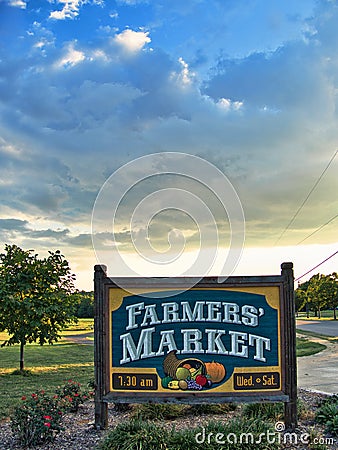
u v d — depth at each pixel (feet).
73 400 29.01
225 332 24.81
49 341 49.37
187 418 26.73
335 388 39.50
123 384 24.76
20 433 22.76
